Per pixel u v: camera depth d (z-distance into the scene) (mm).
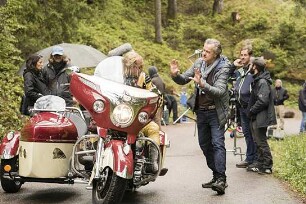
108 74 6898
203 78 7574
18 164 7059
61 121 6746
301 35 34875
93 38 28297
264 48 34000
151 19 36281
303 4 39531
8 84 14453
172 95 23375
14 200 6957
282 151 11656
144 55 30594
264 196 7391
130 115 6066
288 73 33656
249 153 9836
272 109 9164
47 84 8742
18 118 12836
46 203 6809
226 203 6965
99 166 6105
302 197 7340
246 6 39031
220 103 7527
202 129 7789
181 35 35500
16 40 15867
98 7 34406
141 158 6590
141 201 7074
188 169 9750
